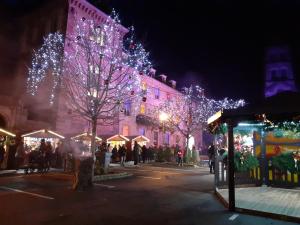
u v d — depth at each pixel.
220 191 11.35
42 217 7.60
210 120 11.20
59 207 8.74
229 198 8.67
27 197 10.20
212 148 19.53
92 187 12.57
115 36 28.98
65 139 22.48
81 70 22.64
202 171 21.14
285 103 8.31
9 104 24.72
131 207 8.88
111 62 21.59
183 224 7.16
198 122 36.59
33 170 17.80
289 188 12.67
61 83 22.38
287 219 7.68
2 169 18.64
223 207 9.04
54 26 30.52
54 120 27.11
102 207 8.82
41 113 28.73
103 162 17.11
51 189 11.93
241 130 14.16
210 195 11.05
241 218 7.82
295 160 12.73
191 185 13.66
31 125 25.91
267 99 8.69
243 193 11.33
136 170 20.95
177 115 35.78
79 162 12.06
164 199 10.19
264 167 13.52
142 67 32.25
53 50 27.83
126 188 12.48
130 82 28.34
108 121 30.78
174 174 18.61
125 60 27.95
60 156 21.27
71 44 27.83
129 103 32.62
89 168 12.27
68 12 28.77
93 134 16.81
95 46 24.81
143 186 13.15
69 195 10.70
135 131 35.44
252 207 8.68
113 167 23.11
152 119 37.59
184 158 29.77
